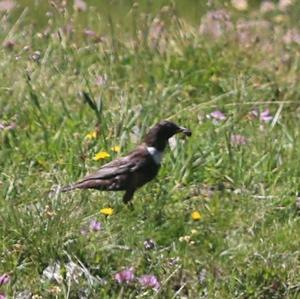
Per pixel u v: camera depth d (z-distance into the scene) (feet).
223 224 40.75
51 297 36.01
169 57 52.44
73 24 55.98
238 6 63.57
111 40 53.52
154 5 63.10
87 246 38.14
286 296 37.40
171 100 48.55
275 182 43.21
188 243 39.32
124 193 41.16
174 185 42.39
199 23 59.72
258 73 51.93
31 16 57.93
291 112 48.85
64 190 39.65
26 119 45.91
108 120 45.27
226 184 43.06
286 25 60.08
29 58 50.29
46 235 37.93
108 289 36.68
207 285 37.52
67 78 49.01
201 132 45.88
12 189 40.88
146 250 38.78
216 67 52.01
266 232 40.22
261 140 45.34
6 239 38.14
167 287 36.96
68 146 44.11
